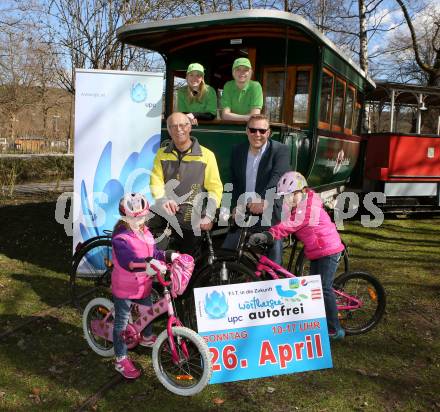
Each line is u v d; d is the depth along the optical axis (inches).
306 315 133.1
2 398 116.6
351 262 247.1
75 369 132.1
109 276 171.5
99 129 194.2
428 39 880.9
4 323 158.7
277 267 139.6
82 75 191.2
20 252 244.5
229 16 208.7
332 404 118.7
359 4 593.6
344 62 299.3
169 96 285.3
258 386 126.6
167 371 127.3
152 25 223.0
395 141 372.2
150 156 196.5
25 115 1057.5
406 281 216.5
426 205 391.2
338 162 318.7
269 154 160.6
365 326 158.9
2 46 712.4
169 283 121.1
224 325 126.8
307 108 252.8
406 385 128.3
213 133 203.8
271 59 263.4
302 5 655.8
